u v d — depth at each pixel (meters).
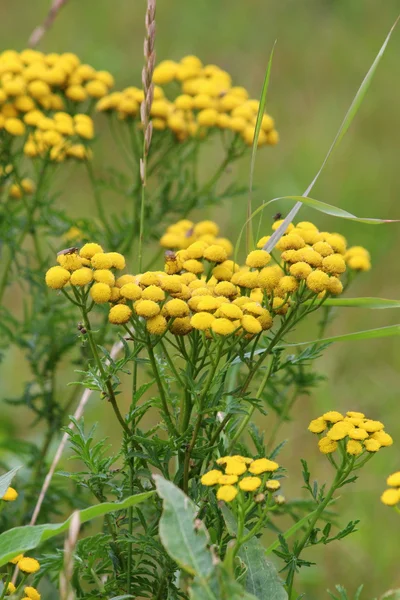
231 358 3.78
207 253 3.91
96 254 3.58
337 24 14.02
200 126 6.05
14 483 6.00
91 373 3.61
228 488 3.24
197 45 13.38
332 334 8.23
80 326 3.59
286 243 3.78
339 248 3.89
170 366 3.67
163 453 3.74
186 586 3.82
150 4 4.50
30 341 6.07
